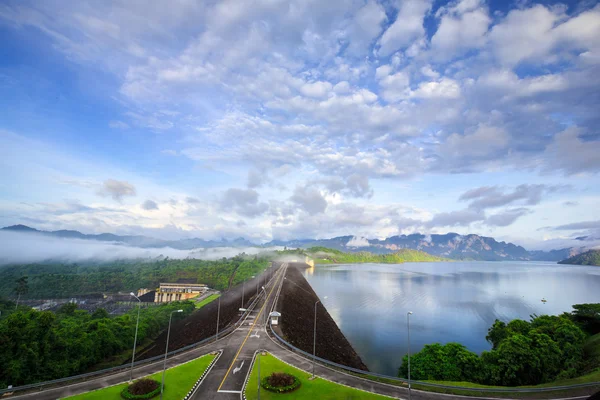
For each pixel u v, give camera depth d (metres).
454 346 77.12
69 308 143.12
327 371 67.50
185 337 119.31
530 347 75.19
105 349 101.94
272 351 78.81
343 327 147.00
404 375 76.56
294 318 125.50
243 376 62.78
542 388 58.50
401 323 154.12
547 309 190.62
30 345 78.56
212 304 176.62
